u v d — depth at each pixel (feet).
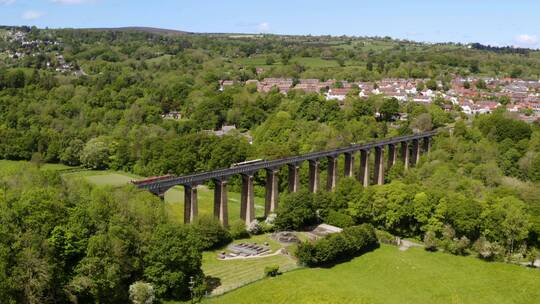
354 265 411.13
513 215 432.25
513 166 639.35
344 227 487.20
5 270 277.85
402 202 481.05
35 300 284.82
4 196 324.19
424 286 382.22
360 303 335.88
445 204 466.29
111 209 349.61
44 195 319.27
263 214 561.02
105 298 316.40
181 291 337.11
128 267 328.29
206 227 426.10
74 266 313.12
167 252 333.83
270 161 515.91
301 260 397.80
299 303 331.57
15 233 295.07
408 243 469.57
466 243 442.09
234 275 373.81
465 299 365.61
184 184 430.20
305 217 481.05
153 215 364.99
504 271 411.13
